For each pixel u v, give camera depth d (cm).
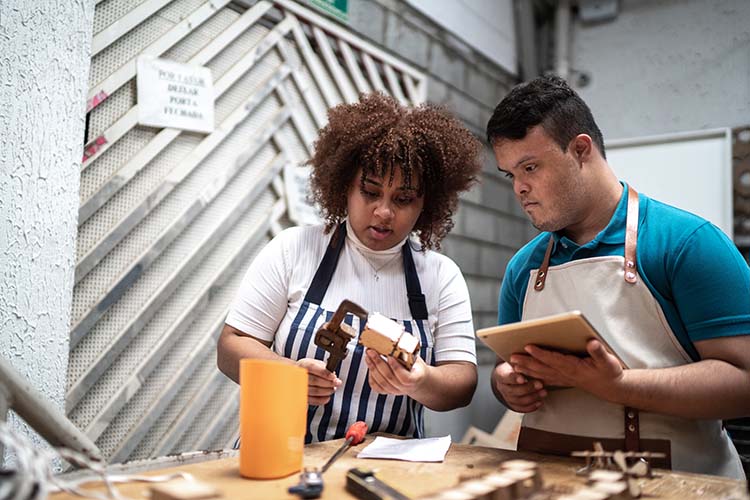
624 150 346
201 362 199
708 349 106
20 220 144
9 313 142
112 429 175
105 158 176
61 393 151
